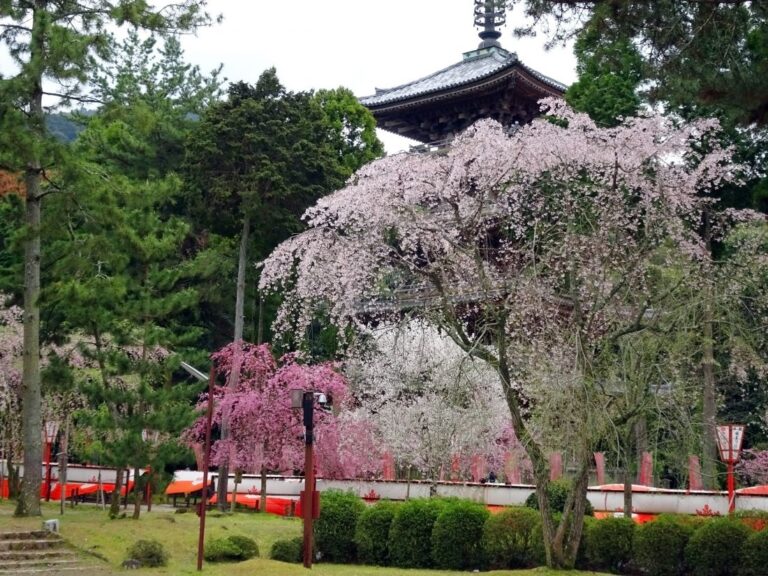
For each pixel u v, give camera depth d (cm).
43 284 2269
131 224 2184
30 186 2123
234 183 3438
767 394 2305
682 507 2252
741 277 1781
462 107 3966
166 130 4259
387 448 2739
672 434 1906
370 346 2608
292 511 2788
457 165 1844
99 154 4053
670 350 1695
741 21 1320
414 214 1830
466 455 2634
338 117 4438
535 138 1819
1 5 2083
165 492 3086
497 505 2500
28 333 2109
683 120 2381
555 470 2538
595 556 1786
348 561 1958
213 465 3206
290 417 2852
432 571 1820
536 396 1667
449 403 1964
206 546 1864
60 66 2017
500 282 1800
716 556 1664
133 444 2184
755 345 1906
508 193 1928
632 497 2283
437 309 1873
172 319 3722
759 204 1945
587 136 1858
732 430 2005
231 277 3975
